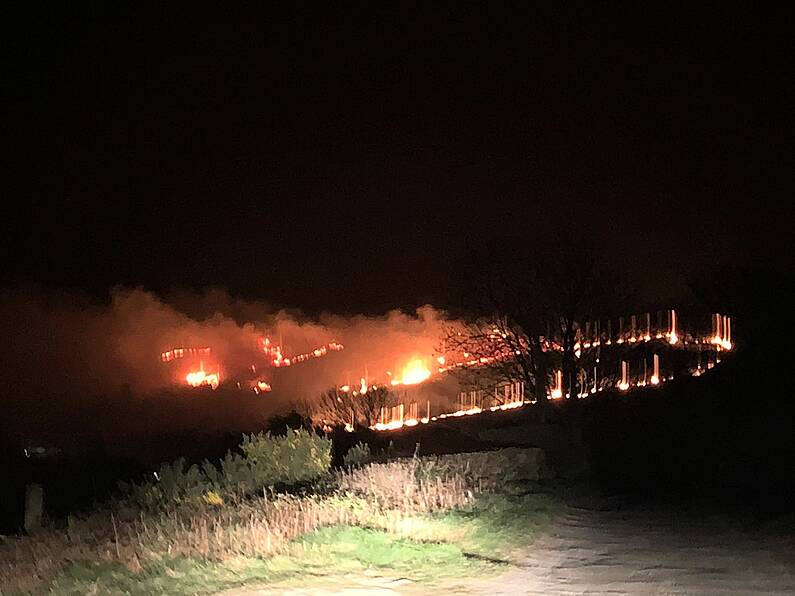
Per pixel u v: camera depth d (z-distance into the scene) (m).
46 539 13.59
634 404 34.41
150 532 12.19
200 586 9.17
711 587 10.04
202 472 20.00
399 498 15.74
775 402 30.16
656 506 18.20
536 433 32.94
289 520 12.57
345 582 9.59
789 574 10.83
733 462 24.00
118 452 28.91
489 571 10.61
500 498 16.98
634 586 10.07
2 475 23.62
